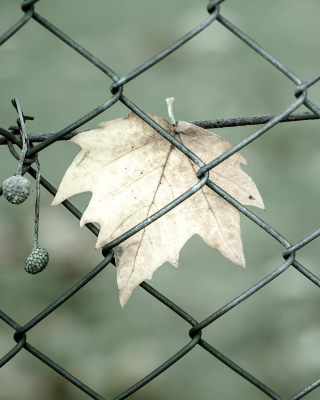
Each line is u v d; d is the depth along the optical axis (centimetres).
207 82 783
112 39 897
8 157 610
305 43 889
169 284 479
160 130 137
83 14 983
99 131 139
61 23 958
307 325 440
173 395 398
